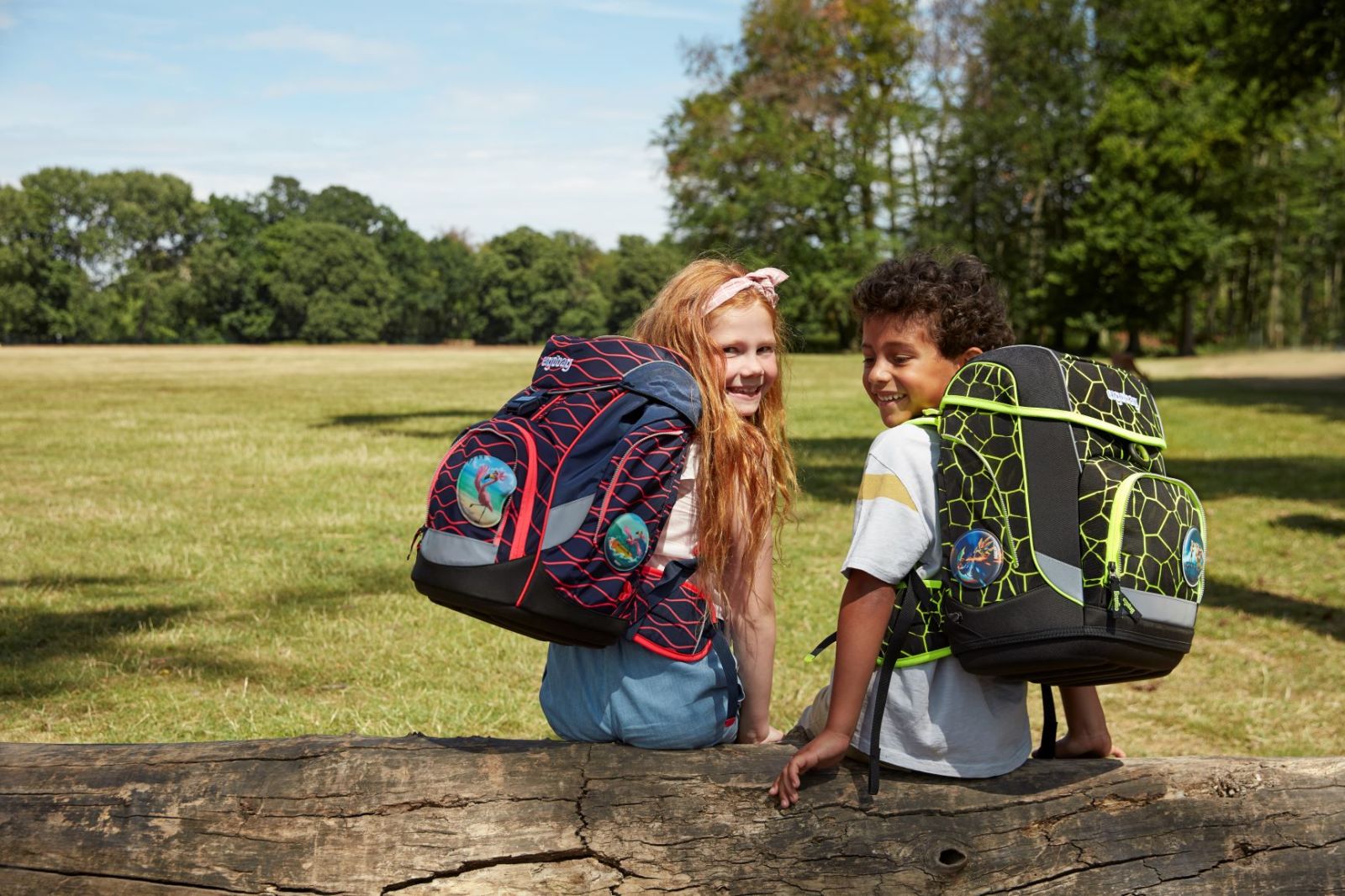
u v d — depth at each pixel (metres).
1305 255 63.78
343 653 6.03
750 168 52.41
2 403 22.95
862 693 2.09
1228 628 6.84
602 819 2.11
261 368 40.66
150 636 6.23
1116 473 1.95
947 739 2.12
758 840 2.11
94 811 2.14
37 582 7.43
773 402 2.52
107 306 89.56
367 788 2.12
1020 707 2.21
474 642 6.30
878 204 54.38
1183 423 19.86
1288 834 2.18
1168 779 2.22
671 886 2.09
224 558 8.30
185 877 2.10
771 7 51.34
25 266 86.31
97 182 92.69
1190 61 48.69
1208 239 46.78
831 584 7.77
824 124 52.12
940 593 2.10
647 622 2.17
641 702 2.18
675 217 54.09
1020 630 1.94
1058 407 1.97
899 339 2.24
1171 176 48.59
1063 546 1.93
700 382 2.26
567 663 2.31
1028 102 50.34
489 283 107.38
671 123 53.34
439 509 1.98
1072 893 2.13
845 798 2.14
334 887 2.08
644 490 2.02
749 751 2.20
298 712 5.05
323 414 20.75
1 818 2.14
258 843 2.10
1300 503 11.36
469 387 29.66
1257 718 5.33
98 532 9.16
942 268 2.27
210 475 12.49
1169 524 1.95
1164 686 5.83
